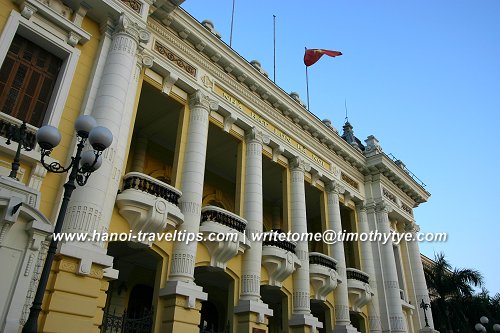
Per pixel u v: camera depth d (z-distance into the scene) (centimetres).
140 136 1653
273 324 1834
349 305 1797
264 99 1661
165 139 1708
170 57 1365
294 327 1459
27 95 1009
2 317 694
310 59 2136
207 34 1441
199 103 1391
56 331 800
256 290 1329
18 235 745
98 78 1096
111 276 952
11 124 905
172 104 1473
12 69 1002
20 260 738
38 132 670
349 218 2139
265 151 1656
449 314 2427
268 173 1880
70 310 831
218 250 1277
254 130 1567
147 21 1309
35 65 1045
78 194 925
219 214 1325
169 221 1138
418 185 2403
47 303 814
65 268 852
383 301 1900
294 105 1753
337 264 1734
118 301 1390
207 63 1476
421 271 2234
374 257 1992
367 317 1861
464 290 2455
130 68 1141
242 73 1553
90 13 1160
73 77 1069
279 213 2153
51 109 998
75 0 1116
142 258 1325
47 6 1052
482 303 2547
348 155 2041
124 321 1027
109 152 1002
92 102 1058
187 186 1253
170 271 1134
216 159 1827
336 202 1883
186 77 1384
